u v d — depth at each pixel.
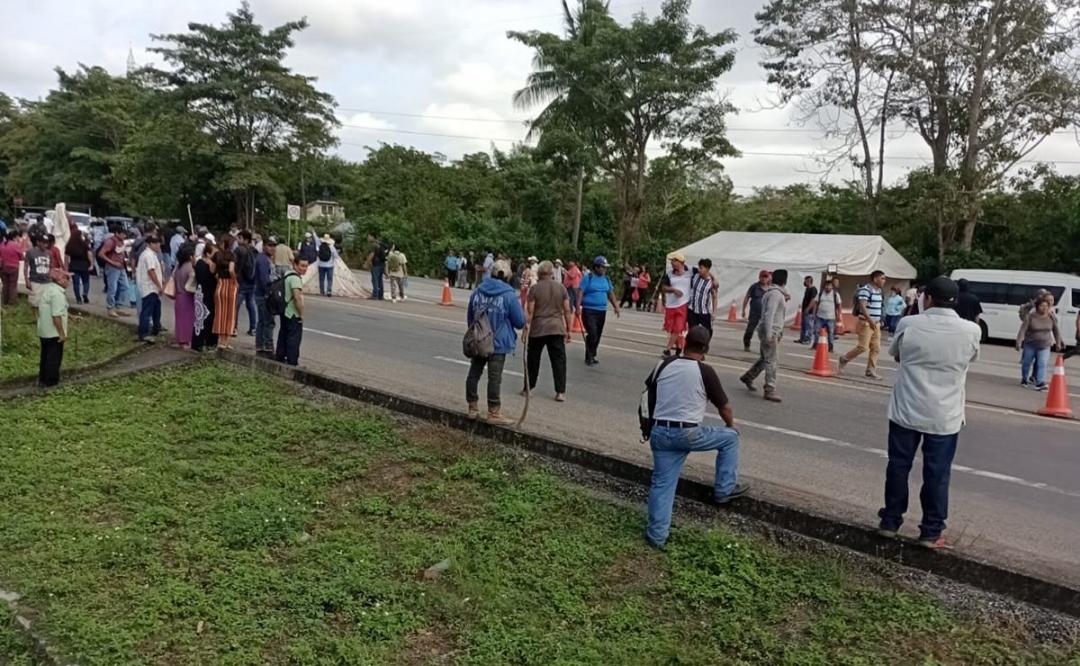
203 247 13.01
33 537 5.45
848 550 5.34
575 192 44.75
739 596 4.80
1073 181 33.25
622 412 9.34
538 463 6.99
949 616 4.59
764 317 10.70
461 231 45.81
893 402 5.21
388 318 18.05
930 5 32.38
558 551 5.38
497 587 4.91
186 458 7.21
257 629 4.34
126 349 11.79
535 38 37.28
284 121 42.75
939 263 31.84
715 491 5.89
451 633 4.45
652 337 17.81
